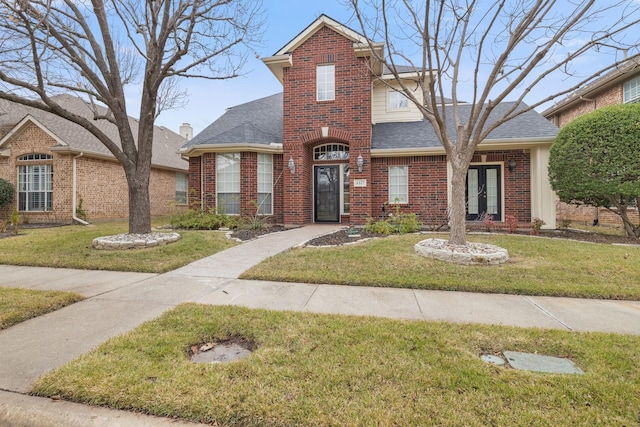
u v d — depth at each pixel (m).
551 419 2.00
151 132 8.55
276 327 3.38
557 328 3.41
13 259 6.62
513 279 5.07
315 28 11.68
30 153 13.70
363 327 3.36
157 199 17.81
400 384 2.35
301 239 8.61
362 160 11.34
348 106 11.55
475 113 6.57
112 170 15.18
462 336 3.15
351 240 8.33
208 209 11.76
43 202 13.81
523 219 11.01
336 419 2.00
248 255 6.92
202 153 12.36
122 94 8.38
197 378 2.42
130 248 7.44
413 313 3.86
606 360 2.71
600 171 8.12
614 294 4.46
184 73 8.34
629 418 2.02
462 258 5.94
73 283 5.17
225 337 3.24
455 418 2.01
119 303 4.22
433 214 11.38
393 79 13.20
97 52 8.09
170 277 5.49
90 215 14.00
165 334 3.20
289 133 11.98
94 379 2.38
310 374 2.48
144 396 2.21
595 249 6.93
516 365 2.67
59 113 7.23
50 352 2.89
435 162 11.41
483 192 11.49
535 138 10.23
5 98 6.69
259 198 12.13
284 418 2.02
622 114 7.93
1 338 3.18
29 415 2.10
